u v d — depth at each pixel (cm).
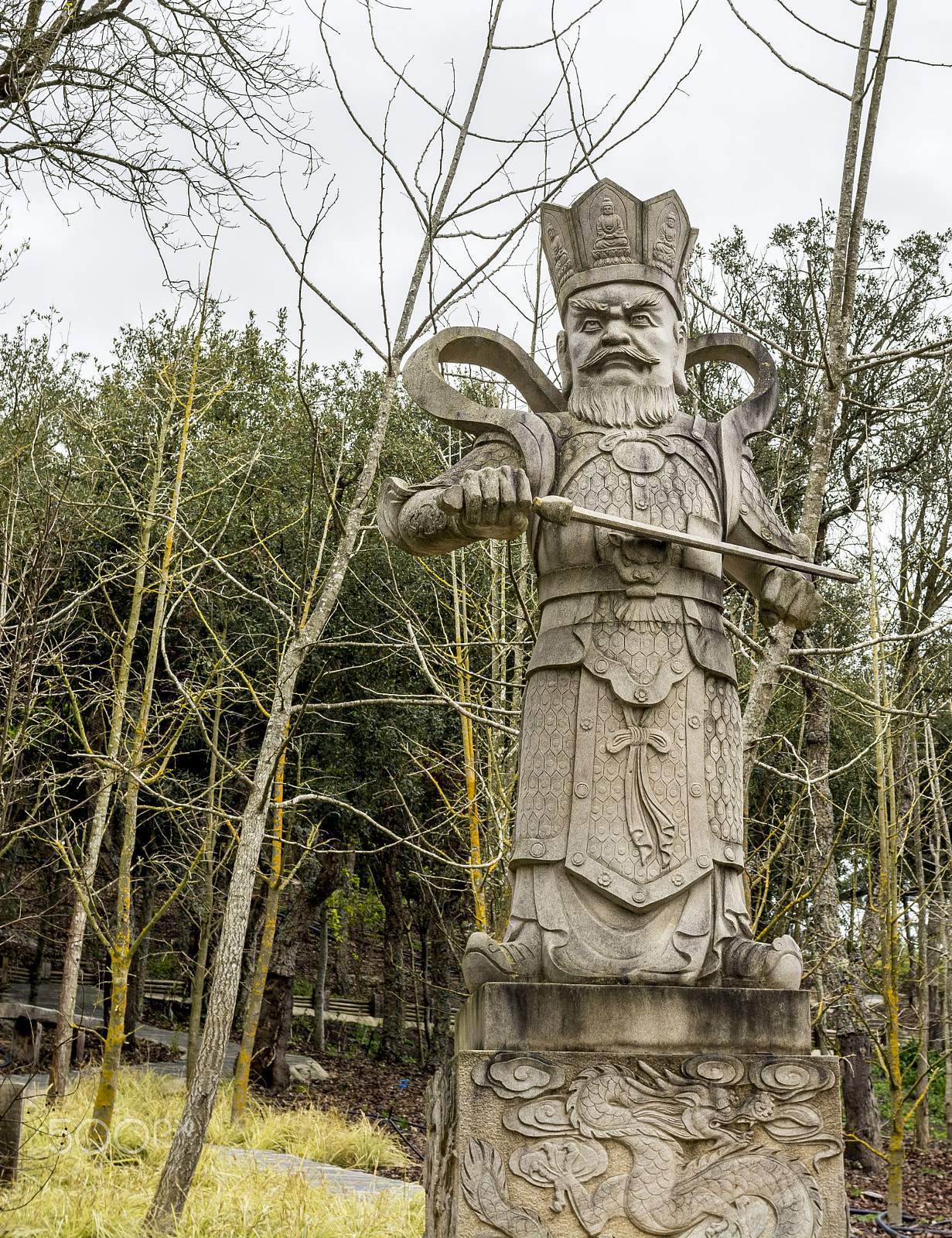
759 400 396
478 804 921
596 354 375
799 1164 300
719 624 358
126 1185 698
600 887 322
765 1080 304
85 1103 964
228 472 1287
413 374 383
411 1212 690
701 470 370
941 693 1003
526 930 327
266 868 1540
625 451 363
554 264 395
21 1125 706
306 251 612
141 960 1636
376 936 2673
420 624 967
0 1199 611
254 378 1524
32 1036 962
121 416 1374
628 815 330
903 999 1204
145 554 974
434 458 1288
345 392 1559
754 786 1287
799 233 1343
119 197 779
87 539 1062
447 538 351
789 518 1246
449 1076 342
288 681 650
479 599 966
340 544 654
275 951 1575
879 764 1010
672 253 385
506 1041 304
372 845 1691
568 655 344
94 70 760
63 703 1161
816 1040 1245
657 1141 296
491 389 853
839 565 1229
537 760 343
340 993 2528
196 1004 1269
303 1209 653
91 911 891
